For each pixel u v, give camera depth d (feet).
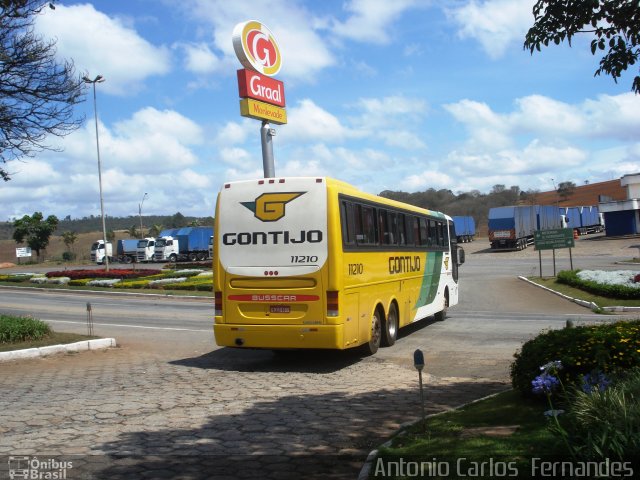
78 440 20.88
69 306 80.38
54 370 35.29
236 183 36.24
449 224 62.69
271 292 34.94
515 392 24.49
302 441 20.68
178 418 23.86
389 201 45.06
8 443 20.51
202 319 63.57
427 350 40.98
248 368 36.06
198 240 206.08
